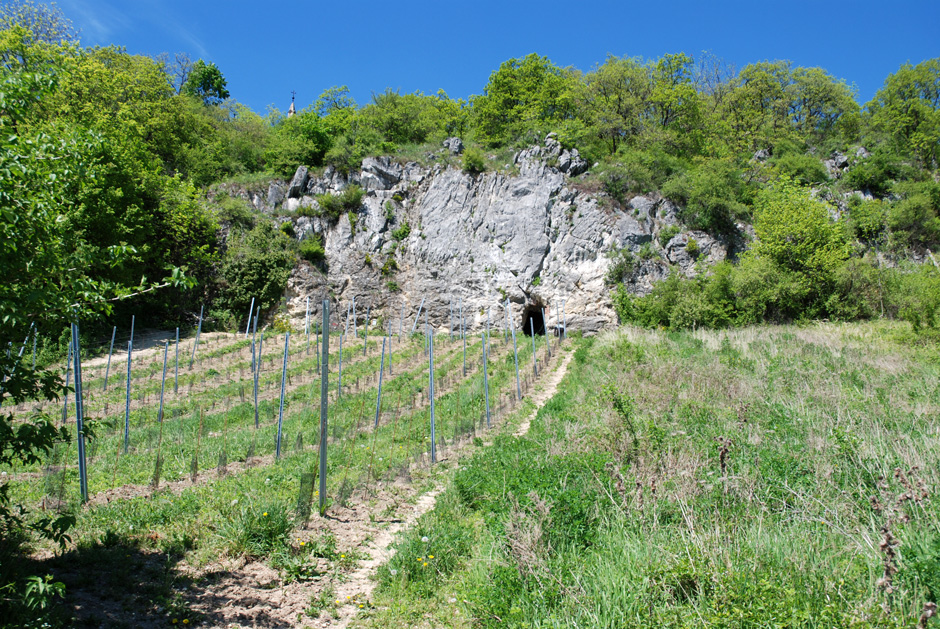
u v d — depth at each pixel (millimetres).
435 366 24078
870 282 28375
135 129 31141
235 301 33000
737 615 4215
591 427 10641
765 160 45312
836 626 4070
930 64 49062
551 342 29719
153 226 31031
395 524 8633
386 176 37219
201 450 12469
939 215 38188
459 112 49688
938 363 16469
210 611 5691
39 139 5645
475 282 34312
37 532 7105
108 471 10828
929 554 4887
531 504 6727
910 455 7820
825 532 6012
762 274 28766
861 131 50781
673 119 45344
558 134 35969
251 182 37156
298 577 6637
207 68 58375
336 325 34531
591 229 33406
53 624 4914
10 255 5145
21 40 27250
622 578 5336
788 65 52000
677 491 7152
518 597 5383
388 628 5637
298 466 11258
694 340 23875
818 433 9422
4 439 5238
